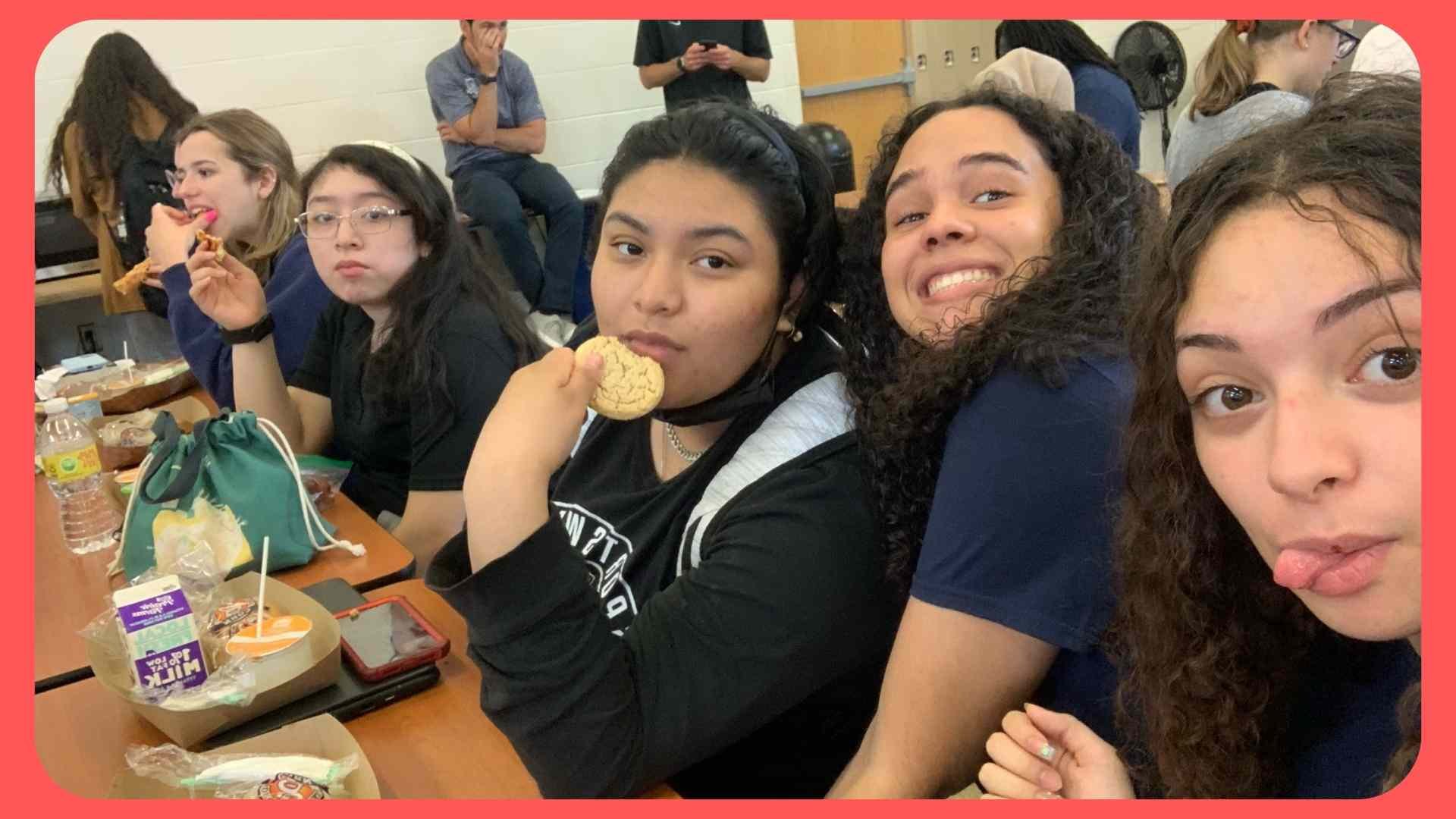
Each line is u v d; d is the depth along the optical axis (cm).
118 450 213
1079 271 99
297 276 246
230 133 265
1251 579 86
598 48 446
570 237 422
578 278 429
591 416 137
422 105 425
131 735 114
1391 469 62
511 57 416
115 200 335
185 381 279
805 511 103
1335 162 65
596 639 93
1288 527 66
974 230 104
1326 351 63
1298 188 66
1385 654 81
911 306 110
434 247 200
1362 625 65
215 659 119
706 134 108
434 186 202
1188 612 86
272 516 153
